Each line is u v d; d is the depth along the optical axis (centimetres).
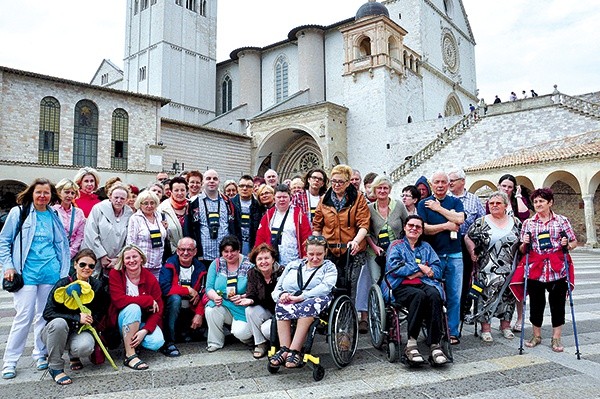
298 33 4584
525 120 2880
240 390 481
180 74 5228
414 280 578
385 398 458
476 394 467
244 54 5066
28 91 2714
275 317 546
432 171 3159
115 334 588
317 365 509
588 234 2406
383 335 589
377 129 3669
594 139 2553
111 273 584
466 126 3122
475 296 655
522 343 607
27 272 536
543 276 618
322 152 3634
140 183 2875
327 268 569
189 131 3512
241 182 775
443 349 563
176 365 564
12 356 527
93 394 470
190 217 711
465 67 5297
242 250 766
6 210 2791
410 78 4050
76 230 638
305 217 695
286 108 4153
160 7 5181
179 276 666
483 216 686
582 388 480
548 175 2494
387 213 678
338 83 4466
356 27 3822
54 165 2578
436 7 4684
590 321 786
